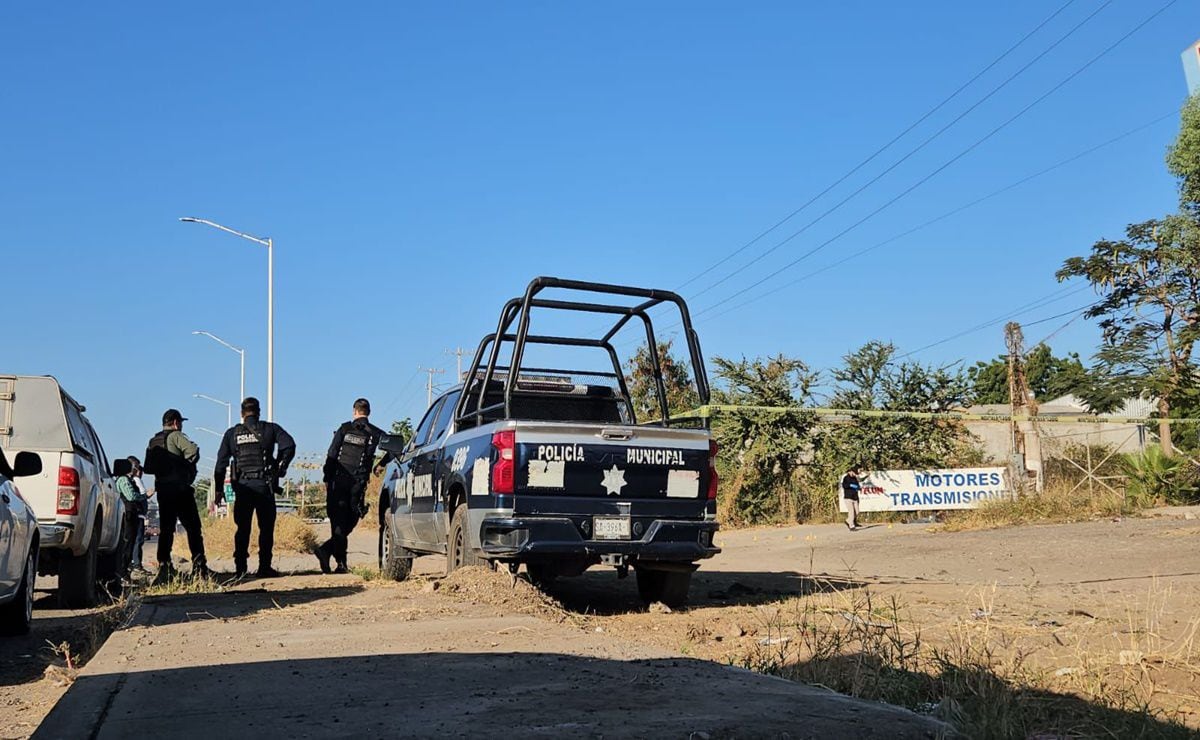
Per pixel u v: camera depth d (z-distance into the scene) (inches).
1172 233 1282.0
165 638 247.1
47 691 228.4
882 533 904.3
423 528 408.5
